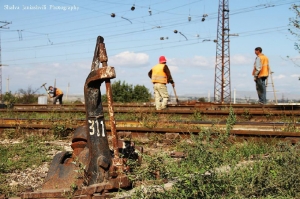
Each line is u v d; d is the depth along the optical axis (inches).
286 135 352.8
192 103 839.1
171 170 202.2
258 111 541.0
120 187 206.5
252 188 205.8
